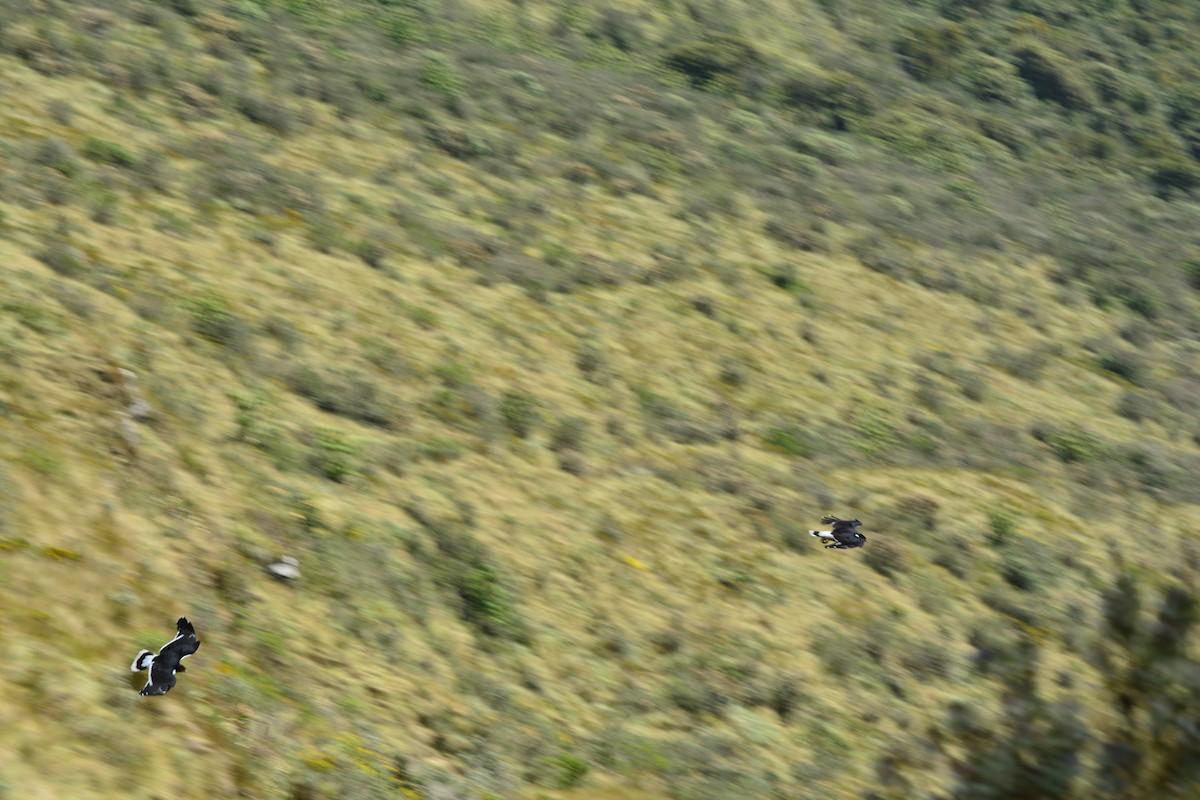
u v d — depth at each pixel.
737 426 105.06
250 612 62.72
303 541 69.88
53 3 122.06
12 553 56.94
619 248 125.88
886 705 77.12
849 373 120.62
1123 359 144.38
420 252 110.25
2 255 81.50
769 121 168.25
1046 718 49.47
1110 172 190.75
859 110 179.62
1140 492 119.31
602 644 73.50
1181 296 163.38
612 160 142.25
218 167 108.12
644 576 80.88
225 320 86.62
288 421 80.06
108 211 93.50
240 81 124.88
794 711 73.69
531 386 97.69
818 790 67.31
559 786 61.66
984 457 115.38
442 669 66.31
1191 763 47.25
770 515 92.81
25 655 51.50
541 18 168.25
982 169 178.25
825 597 85.88
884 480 104.88
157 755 50.34
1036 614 92.12
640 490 90.19
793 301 129.75
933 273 146.75
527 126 141.75
